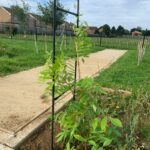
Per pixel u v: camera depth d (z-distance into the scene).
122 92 4.75
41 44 18.72
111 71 7.49
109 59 11.80
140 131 3.21
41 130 3.22
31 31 32.91
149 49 18.42
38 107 3.94
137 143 2.96
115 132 2.32
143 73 7.41
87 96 2.34
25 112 3.69
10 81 5.74
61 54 2.34
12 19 46.44
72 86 2.53
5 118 3.42
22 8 31.41
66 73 2.53
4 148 2.66
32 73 6.88
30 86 5.33
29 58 9.64
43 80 2.46
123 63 9.88
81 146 2.73
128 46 24.94
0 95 4.54
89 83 2.24
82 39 2.65
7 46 13.15
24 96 4.54
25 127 3.16
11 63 8.09
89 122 2.40
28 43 19.52
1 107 3.87
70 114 2.34
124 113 3.73
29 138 2.99
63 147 2.85
